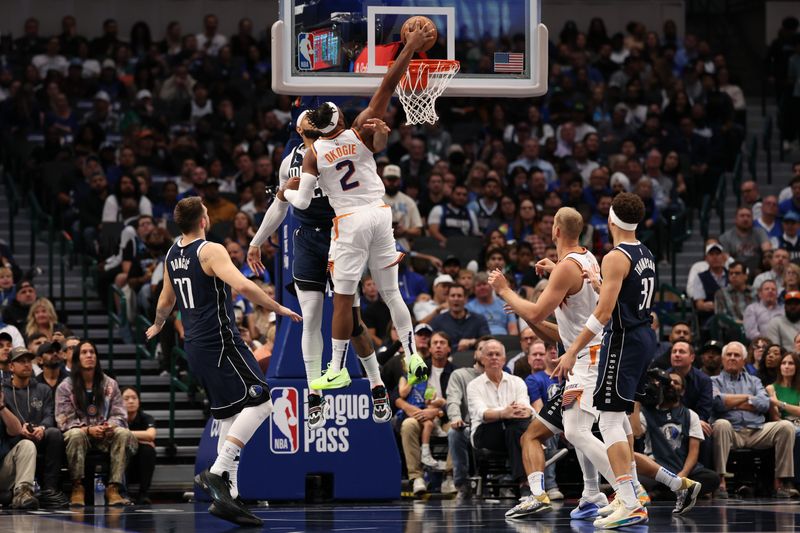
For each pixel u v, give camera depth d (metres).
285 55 8.80
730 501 11.02
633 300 7.79
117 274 15.66
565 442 11.73
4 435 11.02
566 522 8.30
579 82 21.34
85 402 11.48
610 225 8.02
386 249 7.96
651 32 23.22
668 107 20.45
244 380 8.03
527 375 12.40
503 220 16.94
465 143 19.45
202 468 11.04
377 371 8.42
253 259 8.82
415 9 8.98
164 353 14.11
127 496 11.54
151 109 20.16
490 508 9.88
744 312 14.52
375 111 7.90
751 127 22.17
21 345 12.40
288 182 8.09
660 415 11.57
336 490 10.57
